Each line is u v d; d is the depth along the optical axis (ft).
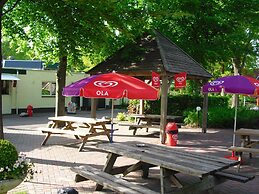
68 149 36.76
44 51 53.78
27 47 55.31
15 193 20.49
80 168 23.17
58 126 45.27
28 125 59.88
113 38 54.24
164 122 43.60
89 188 22.80
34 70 88.33
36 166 28.37
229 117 63.62
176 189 21.20
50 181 24.07
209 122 64.28
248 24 69.41
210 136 51.42
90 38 40.47
